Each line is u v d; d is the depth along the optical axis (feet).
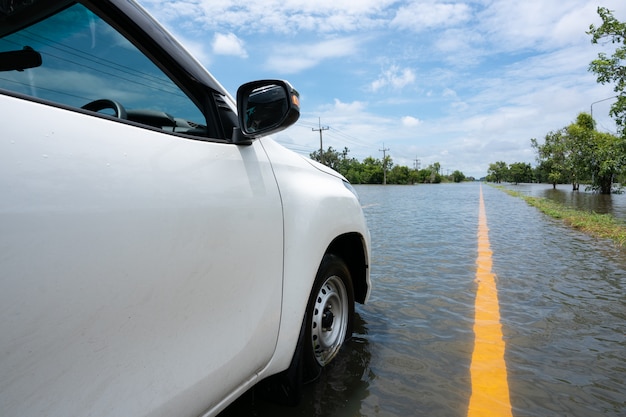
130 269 4.26
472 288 16.30
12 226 3.36
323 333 9.25
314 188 8.35
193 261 5.03
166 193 4.78
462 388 8.75
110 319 4.06
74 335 3.76
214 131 6.17
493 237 29.78
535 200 73.97
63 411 3.68
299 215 7.46
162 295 4.62
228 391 5.78
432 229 34.58
